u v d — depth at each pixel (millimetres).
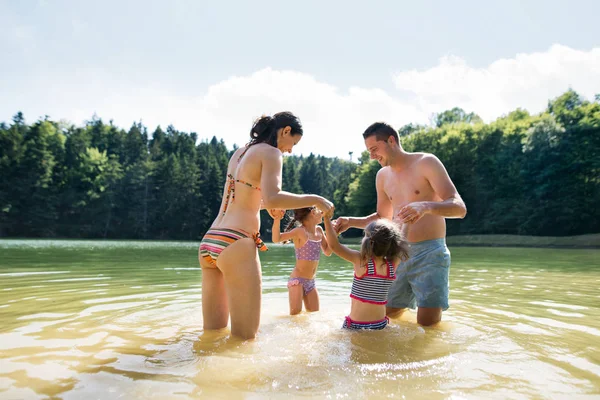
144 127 91188
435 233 4027
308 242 4570
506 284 6488
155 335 3070
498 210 37844
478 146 42031
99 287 5598
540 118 40531
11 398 1865
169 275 7156
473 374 2250
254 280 3125
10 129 54562
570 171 34375
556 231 34500
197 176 63875
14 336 2971
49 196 53188
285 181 81062
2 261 9836
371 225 3709
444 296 3811
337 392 1981
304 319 3820
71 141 59156
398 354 2611
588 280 7086
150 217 60438
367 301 3453
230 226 3211
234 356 2527
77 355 2523
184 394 1927
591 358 2545
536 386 2082
